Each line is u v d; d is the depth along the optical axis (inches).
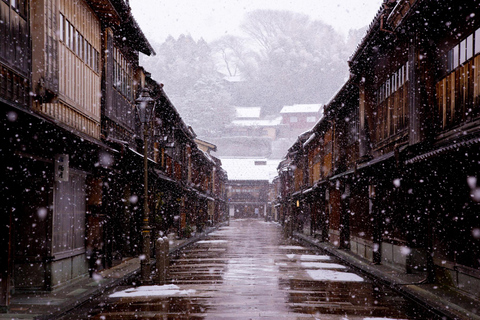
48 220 450.9
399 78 655.1
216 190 2930.6
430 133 508.7
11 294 432.1
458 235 452.4
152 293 464.8
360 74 836.0
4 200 360.5
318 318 355.6
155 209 952.9
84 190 567.2
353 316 362.3
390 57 697.0
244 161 4318.4
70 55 511.5
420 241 593.0
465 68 444.8
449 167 467.5
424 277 551.8
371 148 815.1
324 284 527.8
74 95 525.0
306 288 499.2
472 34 436.1
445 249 485.4
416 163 474.9
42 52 429.7
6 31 372.2
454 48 474.6
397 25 546.0
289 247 1108.5
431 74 516.1
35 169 452.1
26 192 451.5
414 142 520.1
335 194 1136.2
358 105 936.9
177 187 1277.1
